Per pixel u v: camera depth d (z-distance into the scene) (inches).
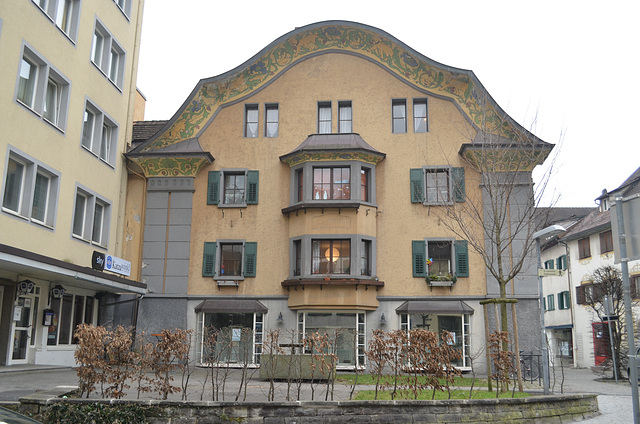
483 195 878.4
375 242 895.1
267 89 976.3
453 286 875.4
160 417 391.5
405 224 903.1
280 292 900.0
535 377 828.6
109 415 388.2
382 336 463.8
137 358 433.4
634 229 225.8
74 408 389.7
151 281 917.2
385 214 909.8
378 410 399.2
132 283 824.3
